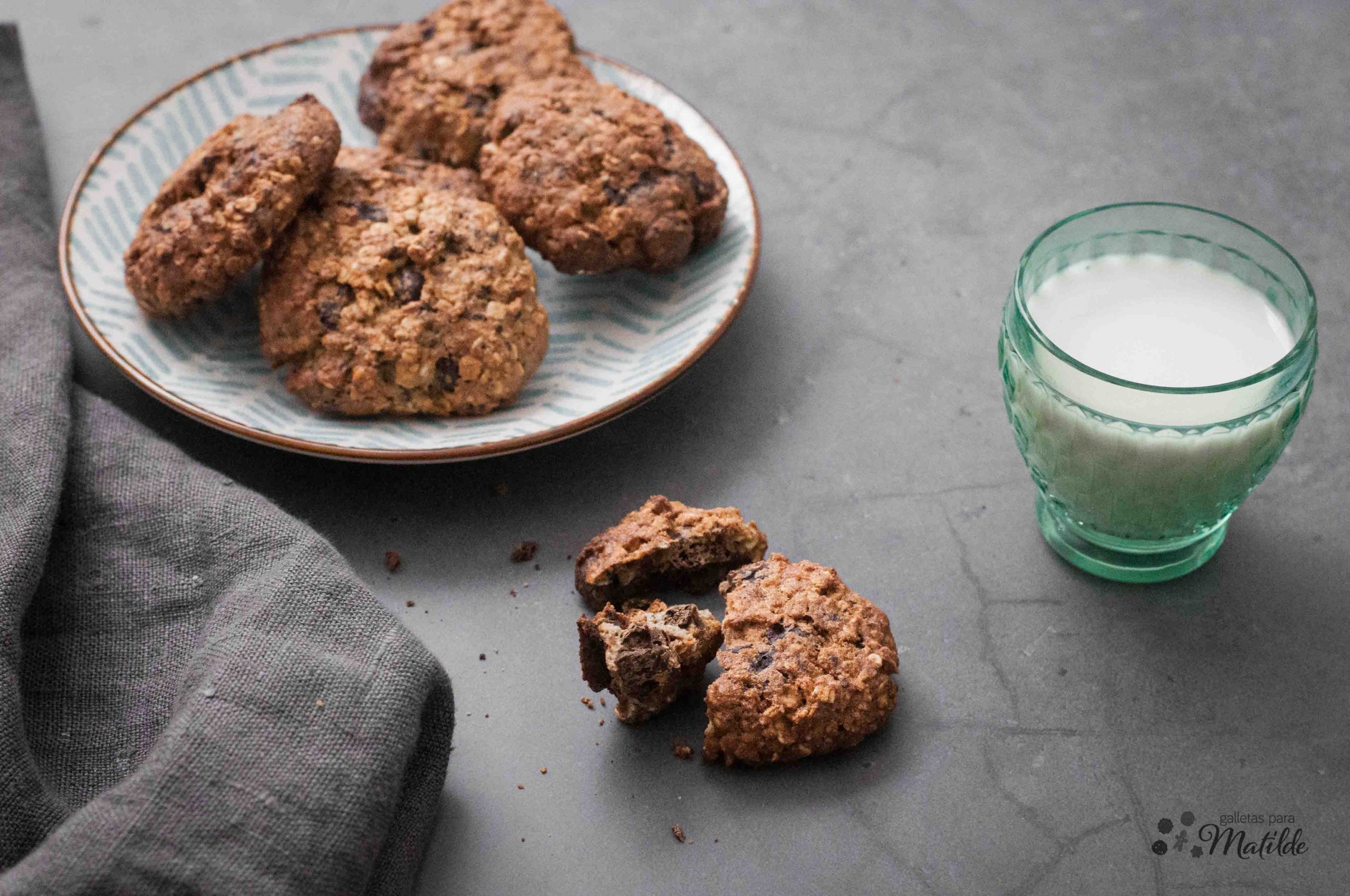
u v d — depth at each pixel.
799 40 0.74
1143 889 0.50
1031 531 0.57
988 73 0.72
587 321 0.61
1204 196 0.67
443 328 0.57
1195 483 0.52
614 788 0.51
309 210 0.59
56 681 0.52
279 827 0.47
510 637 0.55
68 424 0.55
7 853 0.48
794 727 0.51
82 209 0.62
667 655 0.51
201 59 0.73
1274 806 0.51
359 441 0.57
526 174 0.60
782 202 0.67
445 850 0.50
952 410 0.60
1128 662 0.54
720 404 0.60
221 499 0.54
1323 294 0.63
